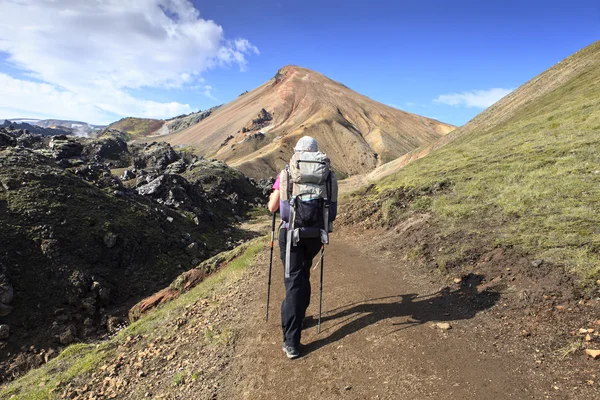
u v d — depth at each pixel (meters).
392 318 5.02
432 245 7.76
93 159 123.69
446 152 25.52
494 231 7.21
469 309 4.99
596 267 4.75
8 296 27.73
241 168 193.38
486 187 10.58
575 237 5.77
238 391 4.01
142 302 14.01
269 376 4.12
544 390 3.23
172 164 104.62
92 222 40.03
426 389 3.48
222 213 81.06
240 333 5.34
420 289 6.09
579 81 42.03
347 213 14.28
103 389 5.20
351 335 4.70
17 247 32.34
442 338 4.34
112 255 37.88
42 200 39.12
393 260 8.05
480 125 58.34
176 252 45.00
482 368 3.68
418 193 12.38
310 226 4.01
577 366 3.43
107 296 32.31
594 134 14.06
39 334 26.39
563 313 4.27
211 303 7.53
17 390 7.37
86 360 6.72
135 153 138.38
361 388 3.66
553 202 7.80
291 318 4.29
